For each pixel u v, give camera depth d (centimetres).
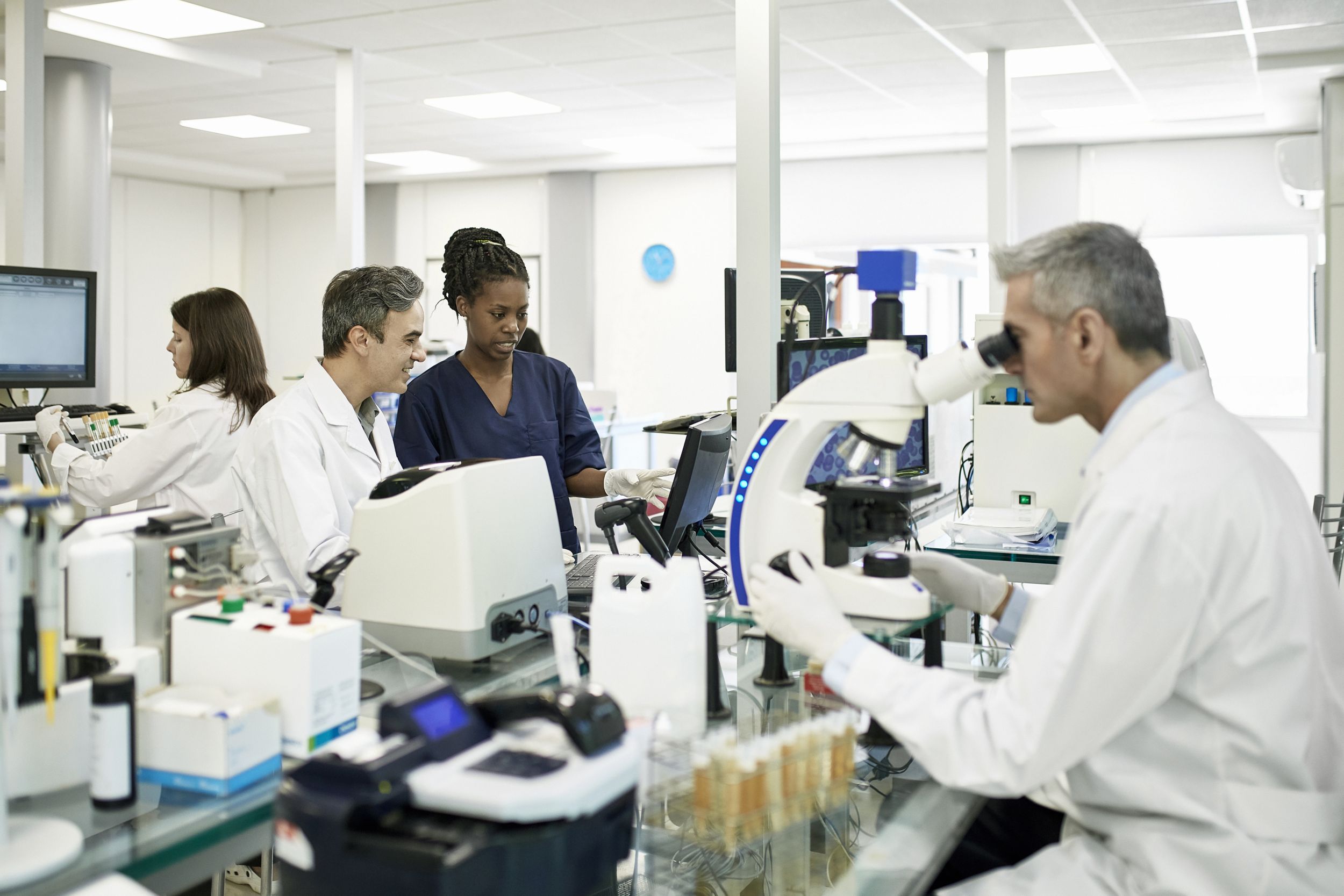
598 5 475
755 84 218
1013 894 124
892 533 147
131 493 264
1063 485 302
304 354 1041
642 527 180
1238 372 746
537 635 167
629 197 910
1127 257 126
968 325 833
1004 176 543
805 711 146
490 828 100
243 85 630
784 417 146
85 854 105
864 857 123
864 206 834
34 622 113
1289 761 120
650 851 144
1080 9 468
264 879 204
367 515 160
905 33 511
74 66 566
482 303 238
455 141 805
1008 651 183
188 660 128
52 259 574
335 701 128
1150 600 116
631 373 917
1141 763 125
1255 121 686
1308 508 137
